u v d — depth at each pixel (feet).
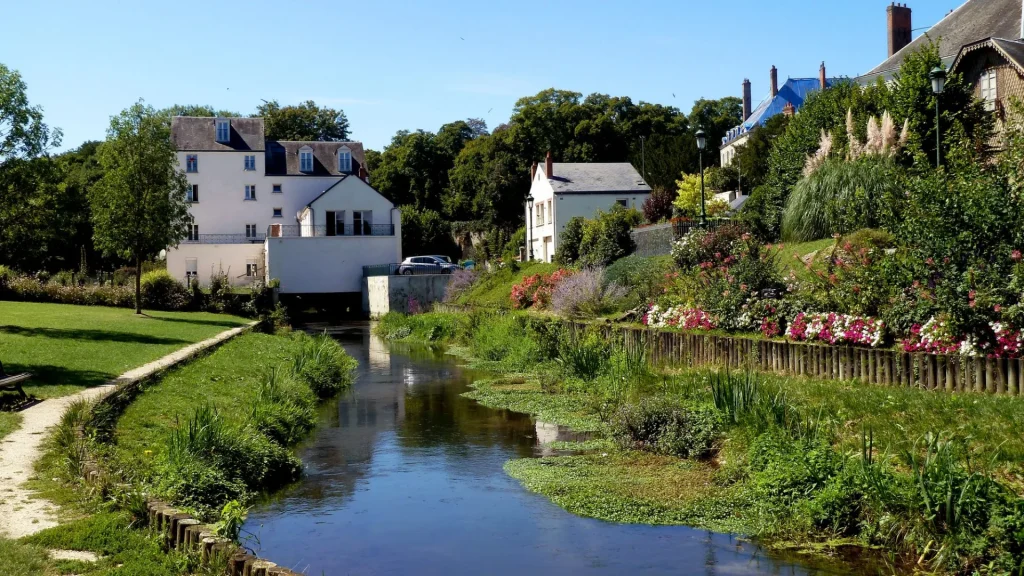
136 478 30.48
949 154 52.90
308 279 181.37
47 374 51.90
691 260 79.92
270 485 38.47
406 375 79.87
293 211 211.82
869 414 36.73
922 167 61.26
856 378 45.14
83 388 48.06
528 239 174.70
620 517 32.86
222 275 147.95
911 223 48.47
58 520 25.57
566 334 77.51
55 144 83.61
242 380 61.46
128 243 113.91
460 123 321.73
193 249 188.14
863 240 65.05
